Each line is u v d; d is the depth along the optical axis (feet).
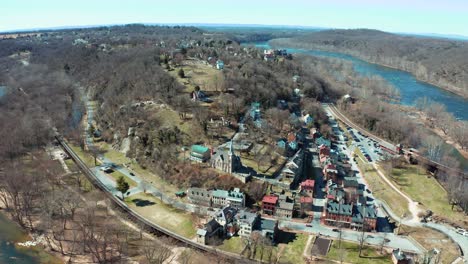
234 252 565.12
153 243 582.35
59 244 579.48
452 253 569.64
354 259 549.54
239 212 634.43
